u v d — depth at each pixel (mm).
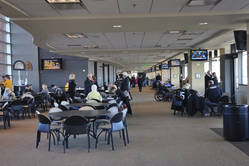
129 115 9453
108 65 31484
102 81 27672
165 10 6621
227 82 13461
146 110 10836
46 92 12000
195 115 9203
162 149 4934
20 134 6625
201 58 13484
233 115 5406
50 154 4762
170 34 10359
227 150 4781
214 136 5918
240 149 4836
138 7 6289
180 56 20484
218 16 6945
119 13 6844
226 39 11305
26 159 4484
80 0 5699
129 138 5895
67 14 6859
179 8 6449
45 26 7824
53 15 6934
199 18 7141
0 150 5102
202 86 14914
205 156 4449
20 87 16281
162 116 9109
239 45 7754
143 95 19656
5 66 18344
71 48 14102
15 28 19375
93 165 4105
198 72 14891
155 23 7641
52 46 13320
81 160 4367
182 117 8789
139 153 4703
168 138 5812
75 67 20188
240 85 8867
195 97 8672
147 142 5492
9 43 19062
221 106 8523
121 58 22234
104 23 7520
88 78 9352
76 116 4605
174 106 9281
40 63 19938
